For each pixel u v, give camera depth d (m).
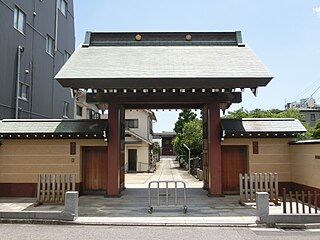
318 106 48.97
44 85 17.77
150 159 29.66
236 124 12.42
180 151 31.97
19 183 12.18
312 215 7.65
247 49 12.84
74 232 7.11
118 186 12.12
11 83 14.15
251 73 10.47
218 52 12.56
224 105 13.66
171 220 8.12
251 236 6.78
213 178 12.08
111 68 11.02
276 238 6.61
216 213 8.96
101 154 12.76
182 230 7.31
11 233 7.01
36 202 10.23
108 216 8.60
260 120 12.72
